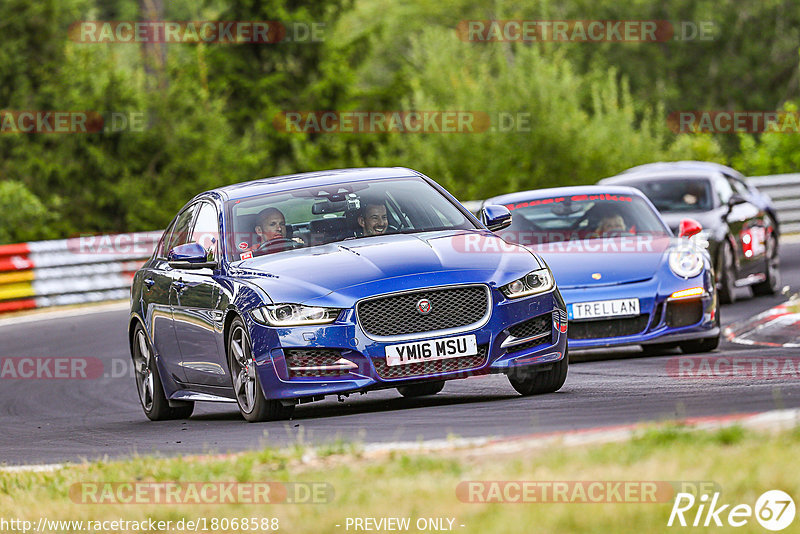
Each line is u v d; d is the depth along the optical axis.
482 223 29.41
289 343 25.11
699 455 15.51
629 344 33.81
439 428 22.25
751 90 174.12
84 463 22.58
